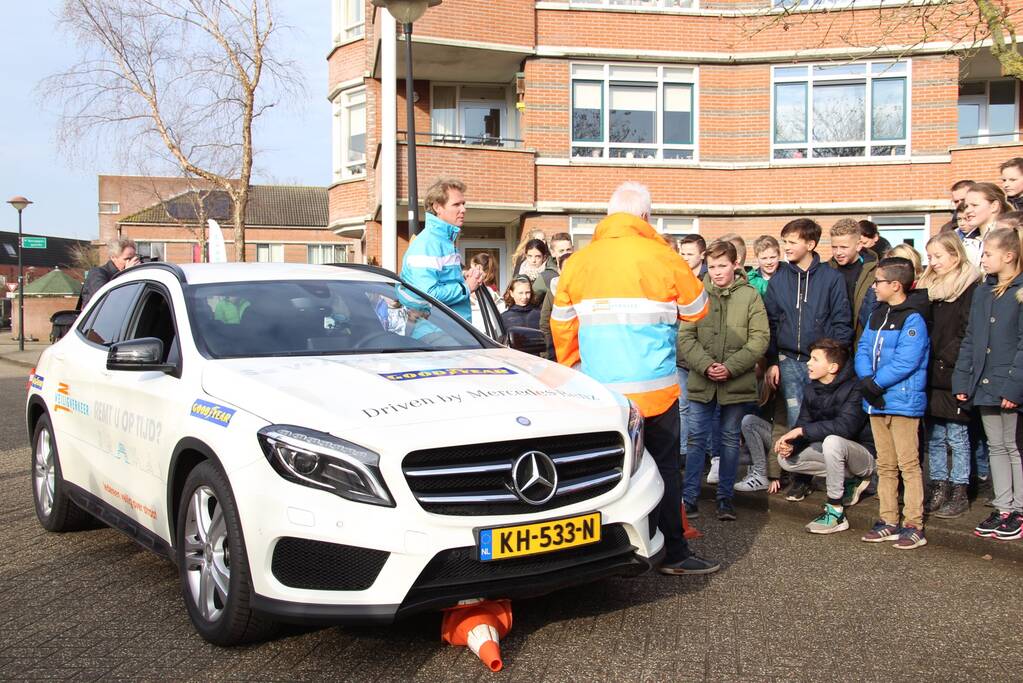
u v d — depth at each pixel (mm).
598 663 3646
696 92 19297
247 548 3502
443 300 6270
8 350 28531
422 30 17906
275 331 4543
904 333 5375
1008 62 7309
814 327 6883
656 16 19062
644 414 4637
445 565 3434
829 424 6004
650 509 3959
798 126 19141
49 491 5871
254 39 23797
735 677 3516
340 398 3684
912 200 18672
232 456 3604
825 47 18672
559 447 3738
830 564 5109
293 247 58500
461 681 3465
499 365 4375
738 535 5801
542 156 19000
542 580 3602
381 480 3379
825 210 18984
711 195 19344
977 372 5270
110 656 3727
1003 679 3506
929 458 6051
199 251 39938
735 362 6078
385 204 12188
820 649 3811
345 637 3896
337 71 22188
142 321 5023
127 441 4598
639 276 4613
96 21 23422
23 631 4035
